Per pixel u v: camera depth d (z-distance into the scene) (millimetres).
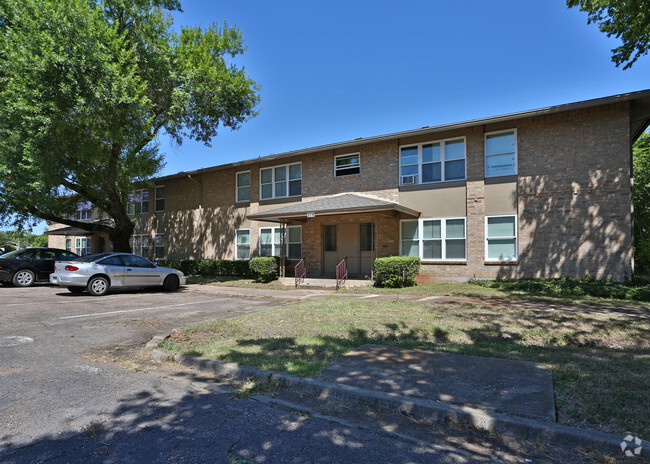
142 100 13969
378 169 15773
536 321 7059
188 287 15078
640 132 13953
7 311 9133
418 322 7125
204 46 16406
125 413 3641
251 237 19469
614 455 2846
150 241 23984
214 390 4270
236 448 3006
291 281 15203
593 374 4301
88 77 13016
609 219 11789
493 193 13516
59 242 32094
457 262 13977
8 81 13750
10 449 2971
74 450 2961
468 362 4836
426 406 3553
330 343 5824
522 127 13188
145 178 18047
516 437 3166
